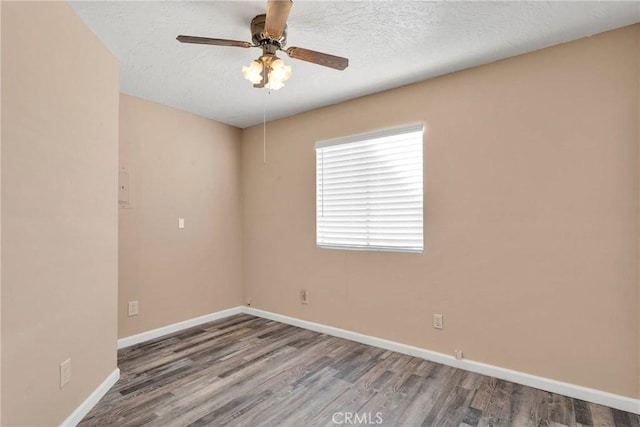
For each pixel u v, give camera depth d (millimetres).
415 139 2898
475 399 2172
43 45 1625
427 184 2803
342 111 3342
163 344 3160
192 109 3580
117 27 2059
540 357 2303
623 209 2043
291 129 3771
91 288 2064
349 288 3287
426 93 2814
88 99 2025
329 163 3449
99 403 2117
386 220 3055
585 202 2156
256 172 4113
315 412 2041
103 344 2215
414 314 2875
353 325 3258
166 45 2268
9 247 1416
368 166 3166
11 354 1421
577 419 1949
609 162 2084
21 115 1486
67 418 1809
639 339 1993
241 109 3576
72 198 1866
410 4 1837
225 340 3266
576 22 2006
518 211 2391
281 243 3852
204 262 3830
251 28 1979
